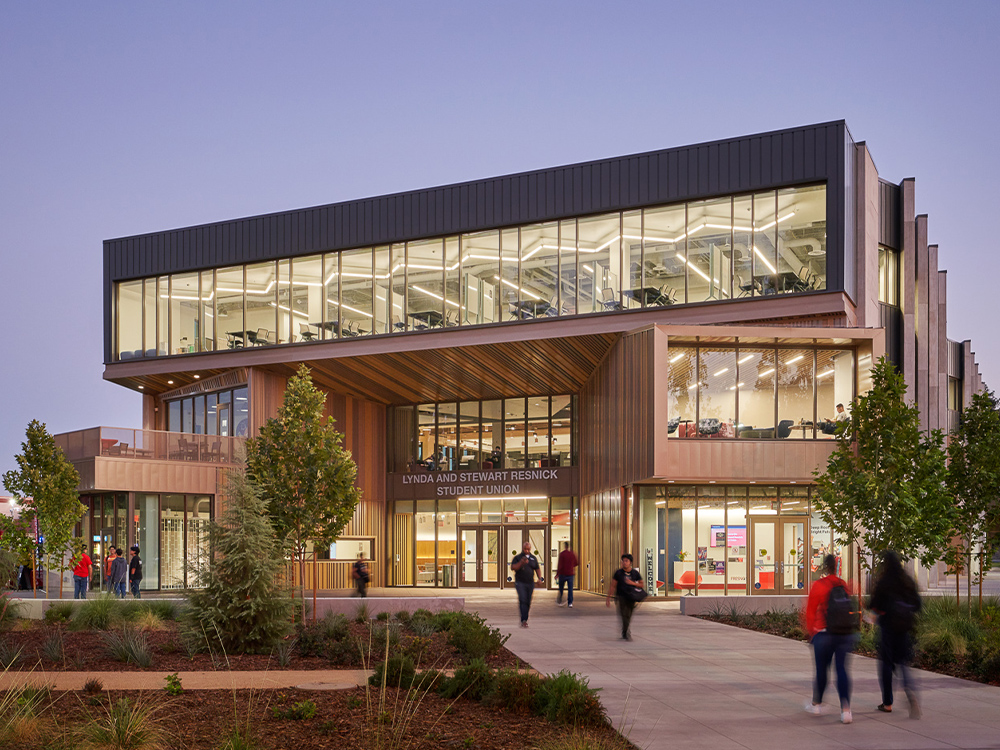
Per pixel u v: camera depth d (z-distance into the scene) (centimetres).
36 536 2725
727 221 3159
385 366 3797
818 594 1098
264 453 2117
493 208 3528
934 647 1566
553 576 4047
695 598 2484
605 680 1349
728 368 2872
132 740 853
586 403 3903
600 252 3344
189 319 4041
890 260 3856
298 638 1638
